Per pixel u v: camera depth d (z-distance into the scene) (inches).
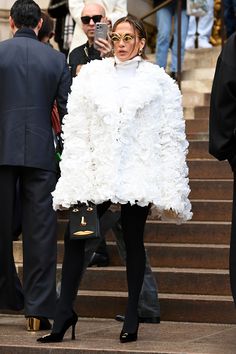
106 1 508.7
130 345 313.0
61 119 357.7
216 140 306.2
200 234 427.5
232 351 302.8
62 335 319.0
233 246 307.7
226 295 383.9
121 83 323.9
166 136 323.0
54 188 352.8
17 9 359.9
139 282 320.5
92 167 316.8
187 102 573.3
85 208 313.0
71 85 355.3
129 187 313.0
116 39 326.6
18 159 345.7
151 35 738.2
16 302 358.3
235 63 300.4
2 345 314.0
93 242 342.0
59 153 395.9
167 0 605.6
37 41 358.6
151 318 366.0
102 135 316.5
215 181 461.1
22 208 352.8
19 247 424.2
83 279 401.1
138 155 317.7
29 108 350.0
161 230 431.8
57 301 341.4
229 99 301.3
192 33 676.1
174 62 618.2
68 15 556.7
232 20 614.5
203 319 369.7
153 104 320.5
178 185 320.2
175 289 390.0
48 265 347.3
